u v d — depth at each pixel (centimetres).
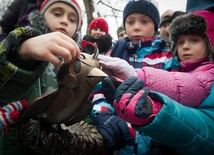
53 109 55
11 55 50
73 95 53
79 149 61
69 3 94
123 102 62
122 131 74
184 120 67
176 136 66
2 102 55
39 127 58
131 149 88
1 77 49
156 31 142
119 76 78
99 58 77
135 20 131
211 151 73
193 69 100
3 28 103
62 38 49
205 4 118
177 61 111
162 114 62
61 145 58
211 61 101
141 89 66
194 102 81
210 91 85
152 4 131
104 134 71
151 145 86
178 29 106
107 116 80
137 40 129
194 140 69
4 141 69
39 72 53
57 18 92
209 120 74
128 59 125
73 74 52
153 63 117
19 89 53
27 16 94
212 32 105
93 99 94
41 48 46
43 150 58
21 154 70
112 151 82
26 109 51
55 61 47
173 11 182
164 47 122
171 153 83
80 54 54
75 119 59
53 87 82
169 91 80
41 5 103
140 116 59
